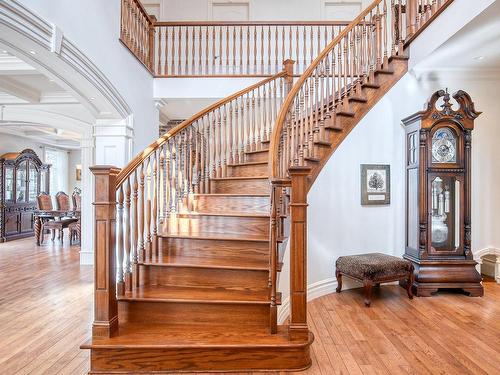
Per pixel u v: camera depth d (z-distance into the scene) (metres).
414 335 2.81
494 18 3.04
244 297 2.62
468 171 3.92
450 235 3.96
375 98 4.16
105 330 2.34
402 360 2.40
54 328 2.98
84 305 3.56
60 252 6.58
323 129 3.82
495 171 4.50
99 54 3.50
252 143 4.59
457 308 3.44
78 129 5.76
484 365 2.33
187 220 3.41
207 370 2.26
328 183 3.93
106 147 4.24
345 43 3.97
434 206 3.97
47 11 2.67
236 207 3.57
